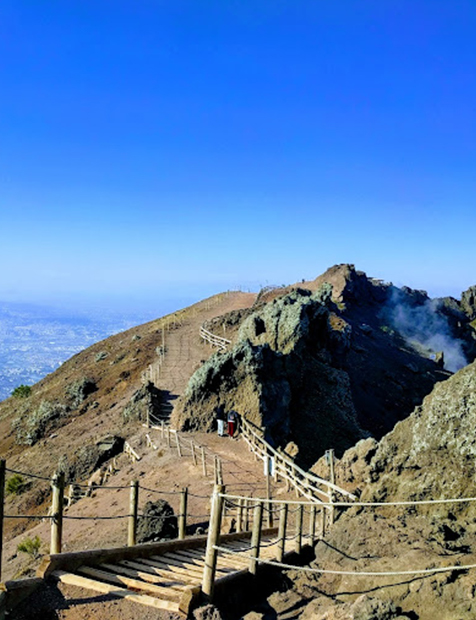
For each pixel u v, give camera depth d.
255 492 20.30
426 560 8.31
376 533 9.73
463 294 120.19
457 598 7.45
